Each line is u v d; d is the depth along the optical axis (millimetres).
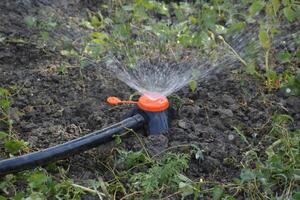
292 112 4129
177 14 4977
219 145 3779
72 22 5145
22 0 5328
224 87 4379
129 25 4836
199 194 3441
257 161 3645
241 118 4074
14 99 4203
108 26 5086
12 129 3912
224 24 5172
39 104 4172
